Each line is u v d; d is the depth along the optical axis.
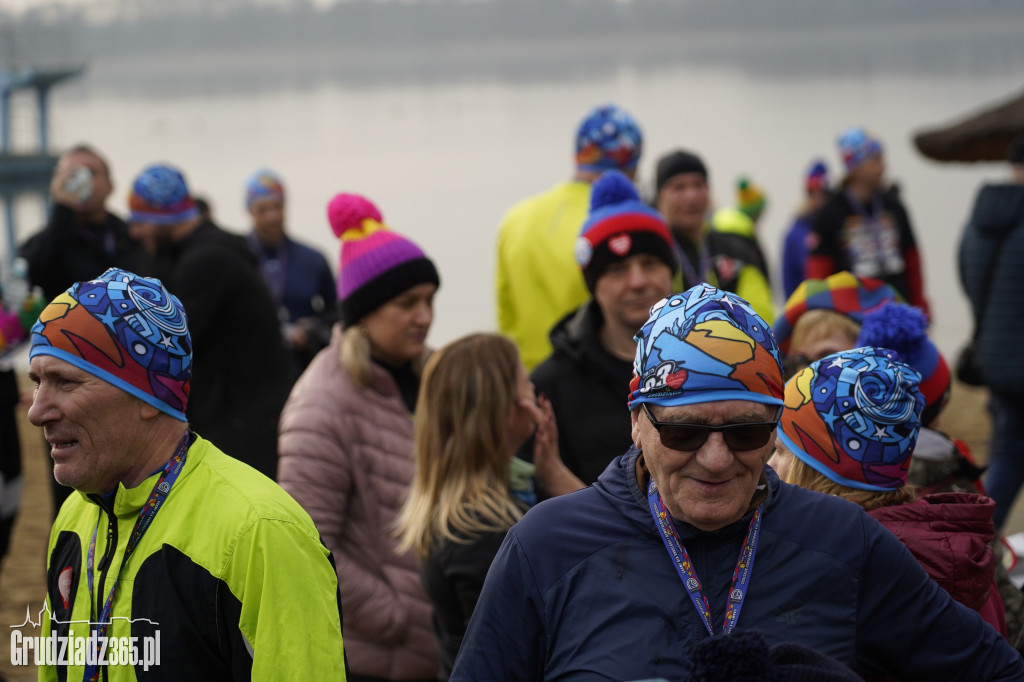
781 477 3.00
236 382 6.17
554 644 2.39
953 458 3.27
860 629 2.41
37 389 2.56
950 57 129.62
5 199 27.64
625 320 4.41
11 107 30.06
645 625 2.32
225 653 2.51
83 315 2.53
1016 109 9.55
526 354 5.72
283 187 9.69
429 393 3.71
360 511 4.25
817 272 9.00
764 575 2.34
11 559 7.15
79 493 2.81
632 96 80.94
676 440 2.28
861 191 8.98
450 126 65.56
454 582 3.49
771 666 2.01
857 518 2.43
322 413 4.28
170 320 2.61
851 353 2.91
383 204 30.42
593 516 2.45
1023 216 6.64
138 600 2.53
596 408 4.32
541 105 84.44
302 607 2.50
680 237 6.23
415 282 4.46
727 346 2.27
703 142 40.12
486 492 3.58
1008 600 3.23
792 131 43.62
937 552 2.72
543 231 5.68
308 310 9.62
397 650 4.16
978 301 6.80
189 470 2.62
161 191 6.34
